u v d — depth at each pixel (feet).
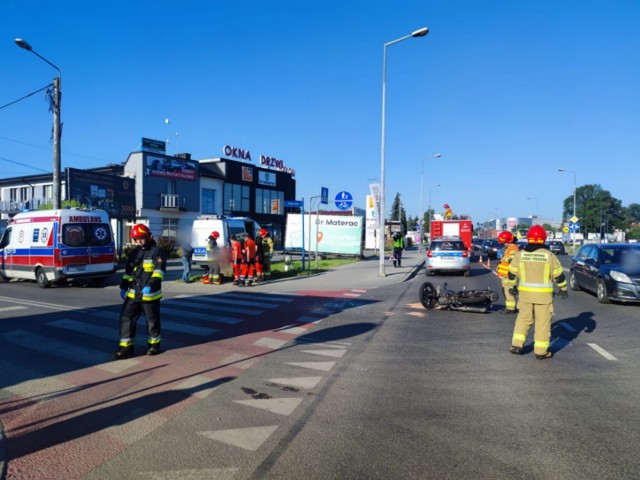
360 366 20.97
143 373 19.86
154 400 16.66
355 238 103.91
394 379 19.06
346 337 26.94
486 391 17.53
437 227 103.96
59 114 63.31
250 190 150.10
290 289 50.31
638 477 11.30
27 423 14.71
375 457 12.34
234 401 16.53
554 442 13.16
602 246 43.98
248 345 24.90
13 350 23.67
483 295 35.09
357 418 14.97
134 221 113.09
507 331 28.63
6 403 16.46
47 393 17.44
